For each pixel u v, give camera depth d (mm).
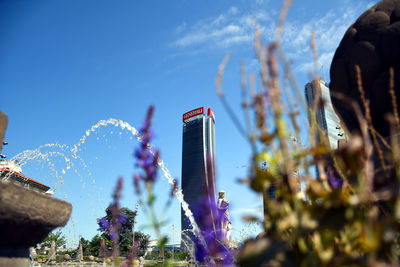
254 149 1232
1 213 1660
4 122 2053
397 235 1318
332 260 1142
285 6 1229
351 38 2877
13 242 1846
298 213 1115
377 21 2736
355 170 1140
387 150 2018
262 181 1259
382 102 2553
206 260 2662
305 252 1117
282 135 1180
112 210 1959
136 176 1625
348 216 1105
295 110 1403
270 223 1252
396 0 2768
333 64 3012
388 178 1431
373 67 2650
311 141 1376
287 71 1275
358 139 1073
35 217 1860
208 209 1562
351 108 2785
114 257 1986
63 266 12500
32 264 7516
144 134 1724
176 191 1679
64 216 2125
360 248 1144
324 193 1218
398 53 2543
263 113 1225
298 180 1394
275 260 1245
